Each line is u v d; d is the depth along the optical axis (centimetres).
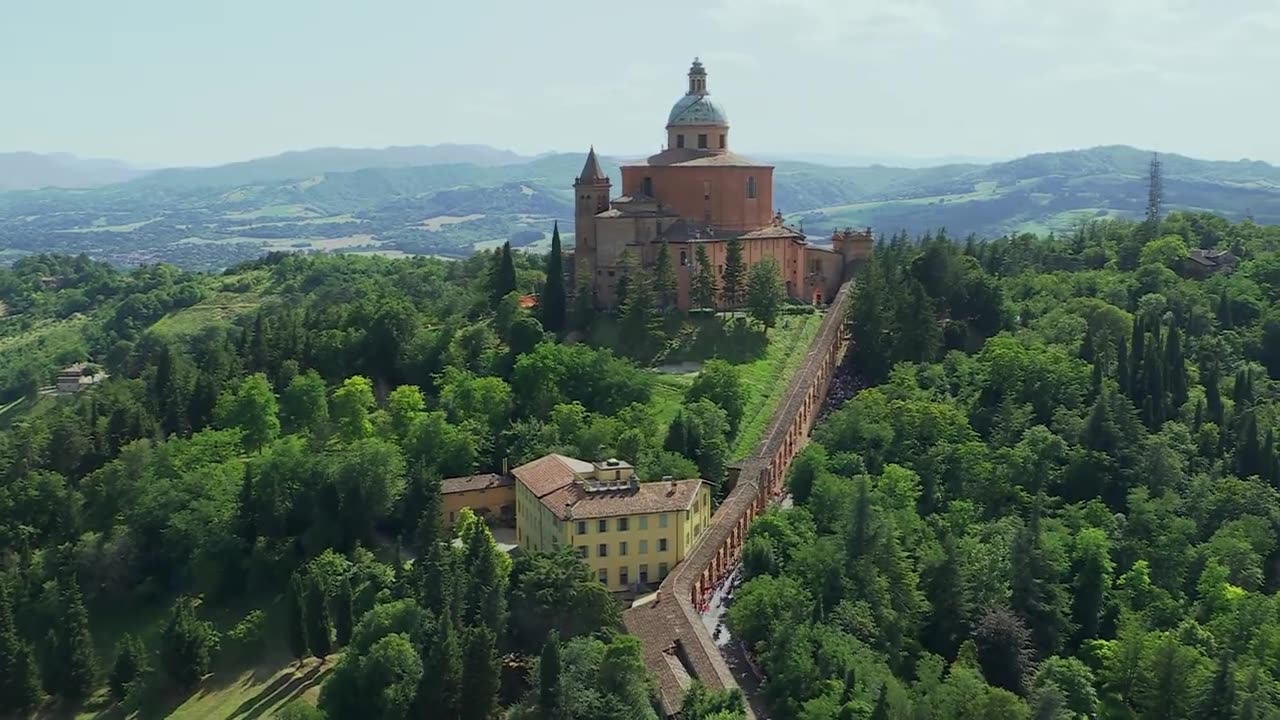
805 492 19662
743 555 17612
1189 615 17662
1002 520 19012
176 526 19788
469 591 16088
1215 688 15350
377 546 19675
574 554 16500
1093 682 16188
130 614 19425
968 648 16000
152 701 17138
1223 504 19900
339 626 17288
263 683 17112
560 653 14400
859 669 14662
